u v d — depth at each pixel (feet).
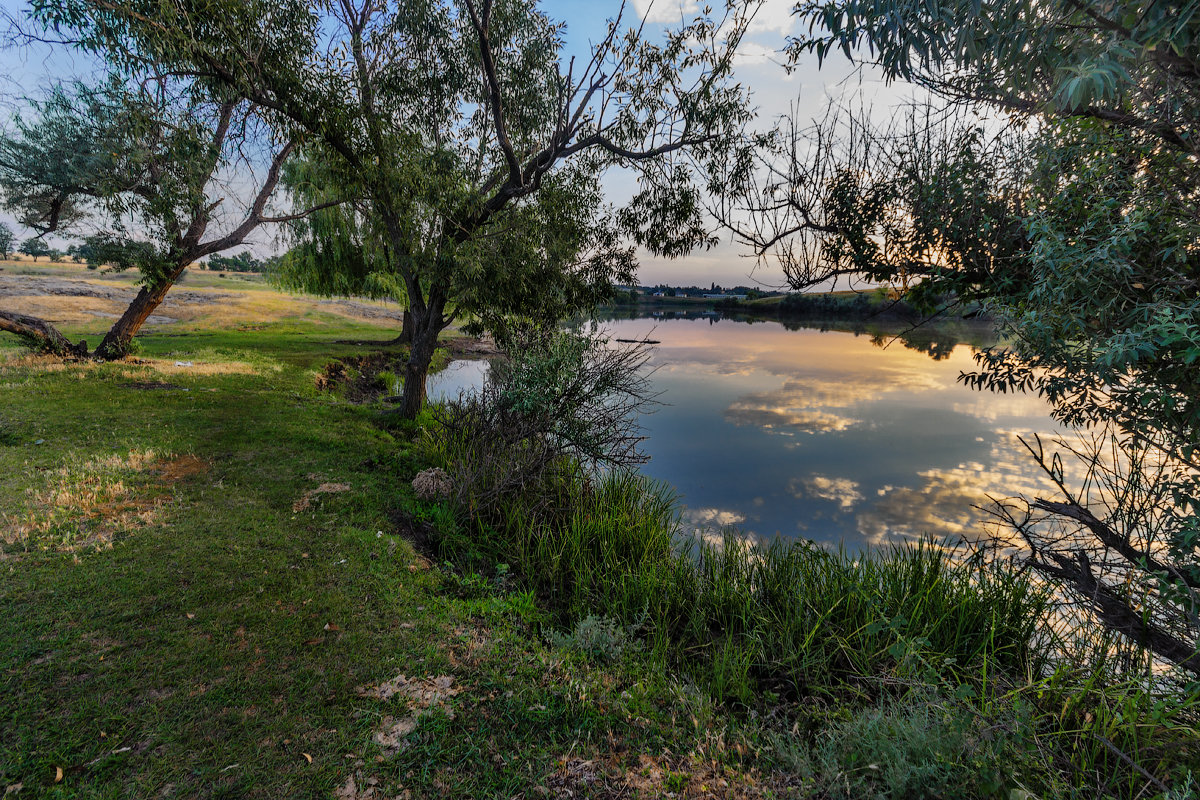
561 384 28.63
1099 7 8.08
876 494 31.19
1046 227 10.35
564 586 19.54
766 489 32.12
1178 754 9.55
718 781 10.11
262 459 26.89
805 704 13.69
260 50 26.99
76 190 42.42
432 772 9.69
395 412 40.81
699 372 79.15
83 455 24.93
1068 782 9.52
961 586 16.57
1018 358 13.01
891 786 9.36
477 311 36.11
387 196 33.12
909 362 89.51
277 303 139.54
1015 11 8.11
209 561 16.43
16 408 31.91
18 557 15.74
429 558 19.33
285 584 15.56
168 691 11.13
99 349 52.24
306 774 9.41
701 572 21.17
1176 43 7.39
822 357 96.99
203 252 51.65
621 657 14.19
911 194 14.58
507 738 10.64
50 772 9.09
